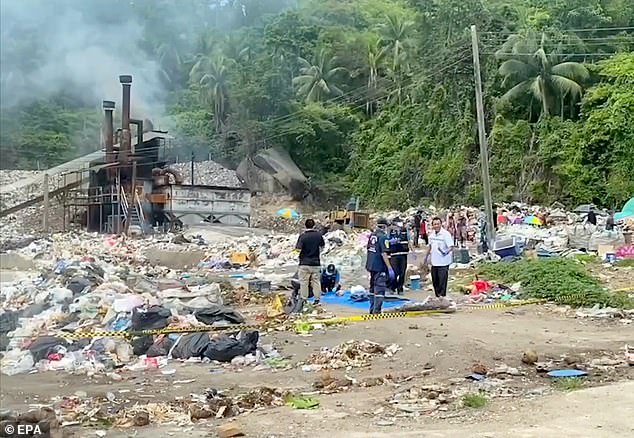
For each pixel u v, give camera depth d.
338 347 10.30
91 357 9.54
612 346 10.25
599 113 46.22
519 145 49.91
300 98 67.12
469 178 52.62
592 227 28.33
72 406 7.36
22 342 9.84
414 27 68.00
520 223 36.25
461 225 29.39
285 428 6.50
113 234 39.72
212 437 6.27
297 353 10.20
